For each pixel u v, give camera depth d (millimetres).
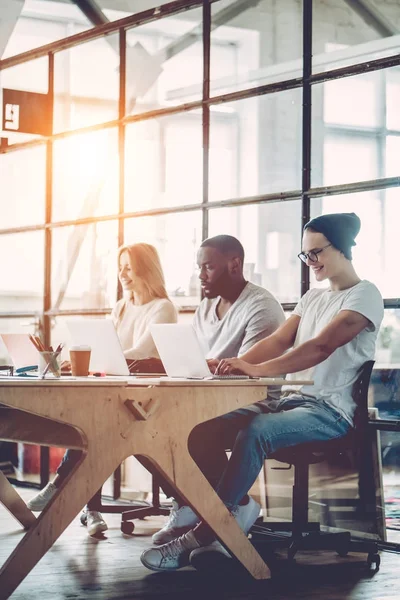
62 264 5223
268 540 3438
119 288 4949
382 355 5570
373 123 5801
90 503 3861
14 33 5895
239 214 5508
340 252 3393
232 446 3373
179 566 3064
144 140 4879
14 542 3619
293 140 5664
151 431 2770
